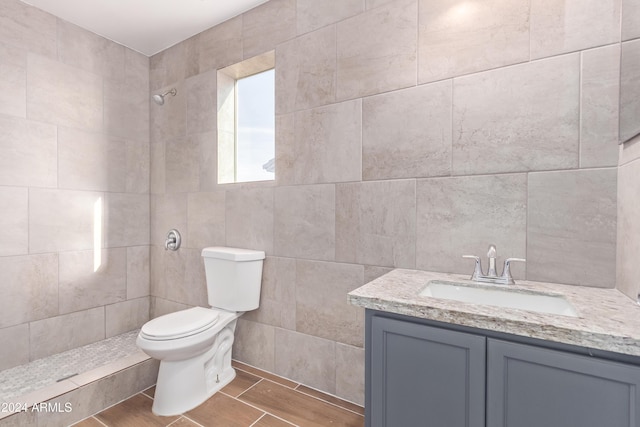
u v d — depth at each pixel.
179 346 1.51
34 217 1.97
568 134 1.18
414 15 1.47
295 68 1.83
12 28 1.87
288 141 1.86
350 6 1.64
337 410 1.58
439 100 1.42
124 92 2.43
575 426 0.73
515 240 1.27
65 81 2.11
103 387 1.64
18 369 1.84
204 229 2.24
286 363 1.87
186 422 1.50
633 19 0.98
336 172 1.70
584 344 0.71
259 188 1.98
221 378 1.81
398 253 1.53
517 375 0.79
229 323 1.91
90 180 2.24
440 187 1.42
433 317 0.89
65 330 2.11
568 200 1.18
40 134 2.00
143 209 2.55
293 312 1.84
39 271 1.99
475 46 1.34
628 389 0.68
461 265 1.38
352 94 1.64
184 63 2.35
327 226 1.72
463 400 0.86
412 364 0.93
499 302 1.16
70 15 2.06
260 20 1.96
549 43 1.21
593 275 1.15
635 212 0.94
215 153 2.19
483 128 1.33
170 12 2.04
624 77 1.02
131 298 2.48
